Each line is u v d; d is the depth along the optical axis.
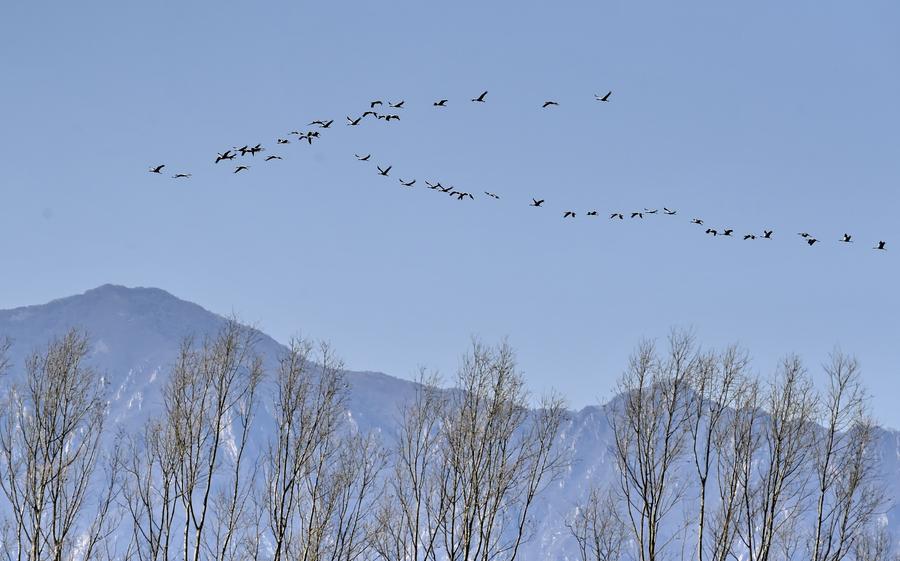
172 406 45.47
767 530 44.03
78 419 45.69
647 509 43.84
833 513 45.56
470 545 43.50
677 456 45.56
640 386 46.38
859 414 46.41
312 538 44.09
